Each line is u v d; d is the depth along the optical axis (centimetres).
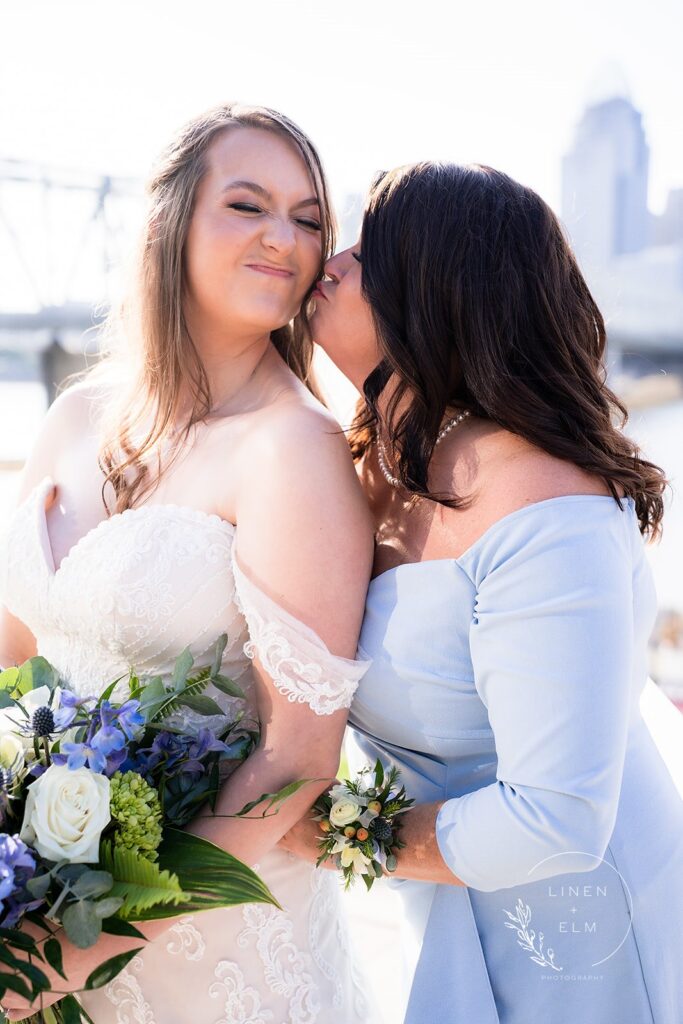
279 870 156
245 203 159
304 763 141
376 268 148
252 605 142
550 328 145
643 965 142
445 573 140
